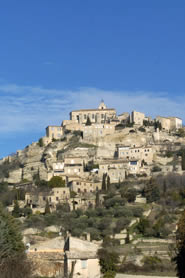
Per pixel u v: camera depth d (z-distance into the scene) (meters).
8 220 116.12
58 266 119.94
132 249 180.50
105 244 183.50
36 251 125.56
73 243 124.31
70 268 118.50
